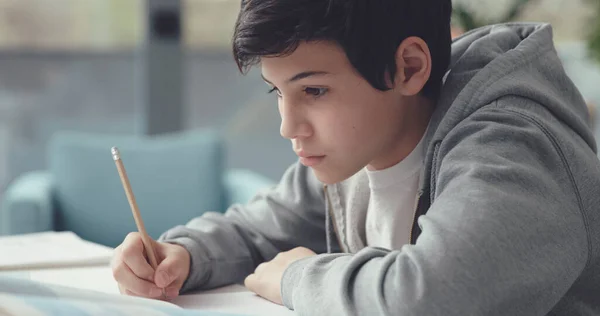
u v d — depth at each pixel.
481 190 0.71
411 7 0.82
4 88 3.32
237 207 1.14
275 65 0.78
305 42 0.76
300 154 0.82
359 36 0.77
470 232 0.68
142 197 2.41
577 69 3.28
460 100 0.84
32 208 2.20
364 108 0.80
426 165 0.87
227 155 3.53
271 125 3.55
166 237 1.01
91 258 1.04
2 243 1.14
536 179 0.74
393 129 0.86
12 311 0.60
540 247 0.70
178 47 3.16
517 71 0.85
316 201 1.09
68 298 0.70
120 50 3.35
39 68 3.34
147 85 3.15
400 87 0.83
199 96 3.42
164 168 2.44
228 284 1.01
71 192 2.39
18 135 3.37
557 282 0.72
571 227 0.74
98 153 2.43
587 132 0.86
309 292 0.75
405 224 0.97
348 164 0.82
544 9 3.18
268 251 1.07
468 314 0.66
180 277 0.93
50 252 1.07
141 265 0.88
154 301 0.72
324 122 0.79
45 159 3.40
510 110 0.80
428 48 0.84
